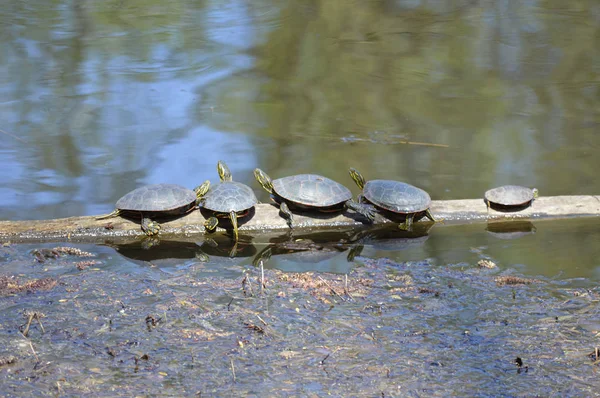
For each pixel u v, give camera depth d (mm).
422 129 13984
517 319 6512
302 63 19062
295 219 9422
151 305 6703
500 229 9484
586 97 16250
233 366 5570
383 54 20156
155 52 19578
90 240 8938
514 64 19141
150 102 15312
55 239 8898
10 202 9898
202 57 19219
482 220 9773
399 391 5277
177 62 18703
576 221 9719
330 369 5570
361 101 15945
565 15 24172
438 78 17969
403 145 13023
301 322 6383
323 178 9562
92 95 15680
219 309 6637
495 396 5223
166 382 5344
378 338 6105
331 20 23562
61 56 18844
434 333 6219
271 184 9484
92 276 7488
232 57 19344
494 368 5633
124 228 9039
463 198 10453
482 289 7234
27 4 24188
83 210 9688
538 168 11688
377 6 25469
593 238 8945
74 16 23031
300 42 21078
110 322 6316
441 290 7211
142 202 8883
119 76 17297
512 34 22078
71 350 5801
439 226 9672
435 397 5199
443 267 7914
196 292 7059
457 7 25406
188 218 9219
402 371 5562
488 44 21078
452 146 12945
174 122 13984
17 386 5227
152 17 23234
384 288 7246
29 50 19234
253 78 17578
